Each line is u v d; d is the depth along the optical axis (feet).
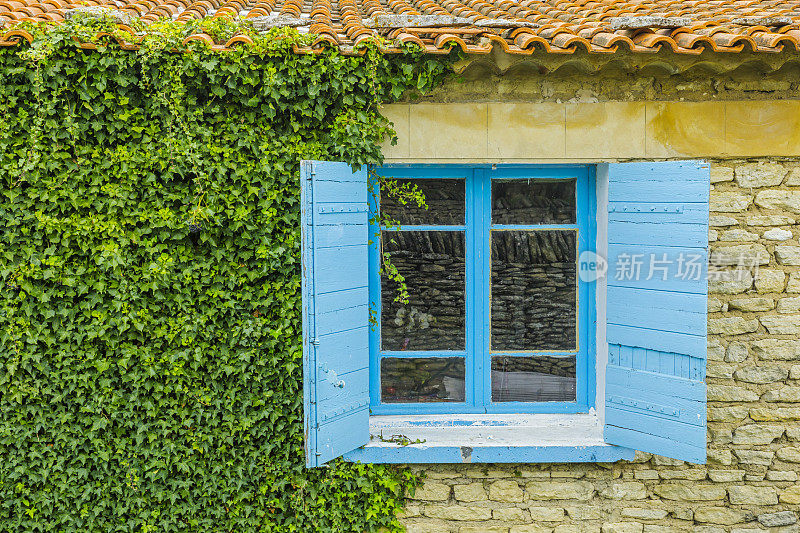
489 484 12.91
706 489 12.89
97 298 11.81
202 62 11.10
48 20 11.33
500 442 12.67
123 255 11.80
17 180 11.37
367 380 12.55
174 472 12.44
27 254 11.51
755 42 10.84
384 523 12.82
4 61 10.95
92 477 12.31
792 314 12.64
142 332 11.98
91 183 11.59
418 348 13.35
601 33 11.28
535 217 13.20
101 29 10.96
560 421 13.25
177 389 12.10
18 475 12.05
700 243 11.72
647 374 12.23
